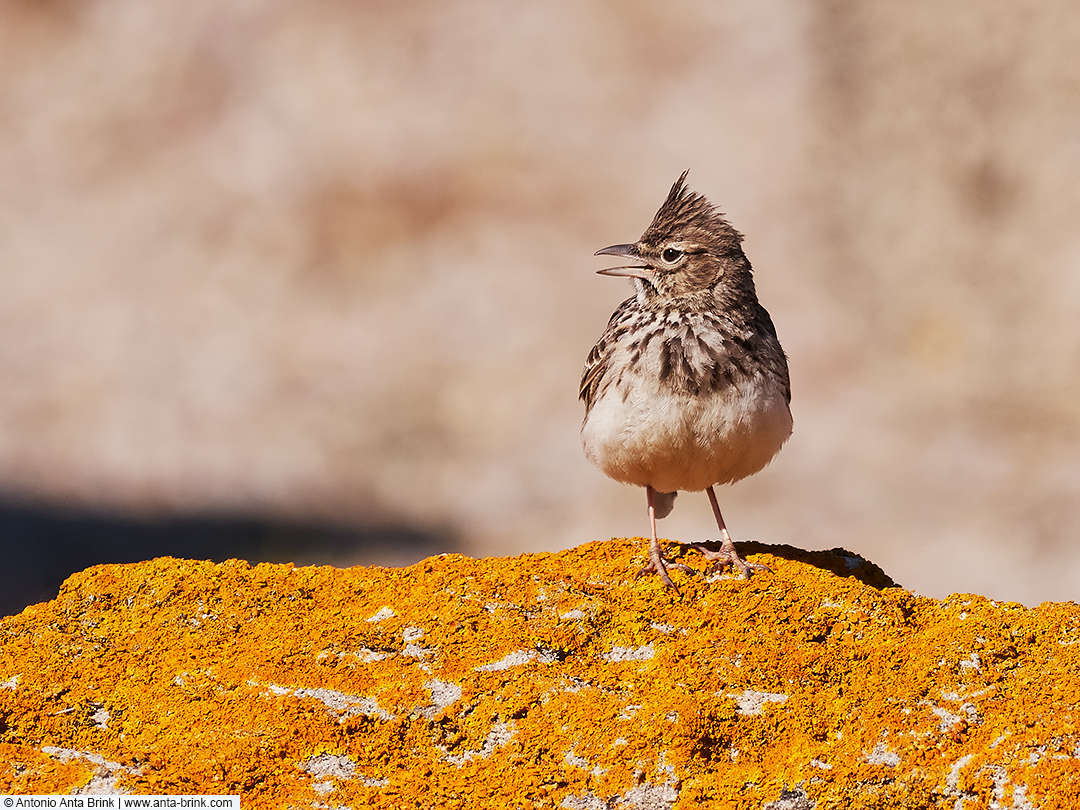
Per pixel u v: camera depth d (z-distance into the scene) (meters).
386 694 5.11
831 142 23.09
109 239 23.62
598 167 23.75
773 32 25.00
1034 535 16.30
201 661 5.32
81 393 19.95
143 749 4.87
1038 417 18.75
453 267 22.27
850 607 5.56
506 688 5.14
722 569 6.04
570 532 16.92
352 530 17.08
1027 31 23.69
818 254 21.55
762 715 4.98
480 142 24.53
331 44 26.67
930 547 16.06
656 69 25.16
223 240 23.27
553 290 21.62
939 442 18.16
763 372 6.46
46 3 28.69
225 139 25.33
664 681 5.18
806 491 17.33
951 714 4.93
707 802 4.71
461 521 17.39
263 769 4.79
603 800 4.75
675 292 6.74
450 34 26.69
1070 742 4.70
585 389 7.25
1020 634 5.30
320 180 24.25
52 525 16.52
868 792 4.67
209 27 27.77
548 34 26.14
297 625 5.54
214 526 17.02
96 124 26.08
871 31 24.47
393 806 4.68
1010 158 22.39
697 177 22.95
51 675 5.22
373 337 21.19
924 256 21.42
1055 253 21.11
